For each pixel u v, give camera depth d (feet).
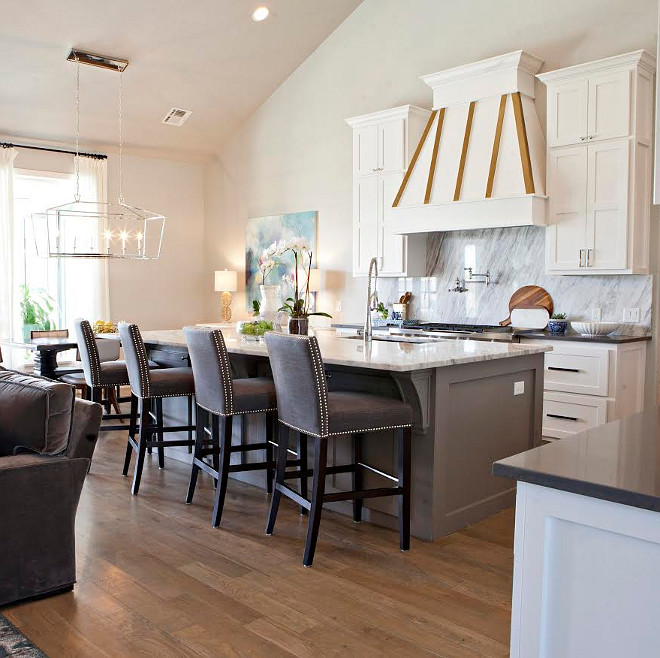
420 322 20.88
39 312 24.45
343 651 7.26
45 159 23.80
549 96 16.80
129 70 21.83
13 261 22.90
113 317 26.04
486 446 11.53
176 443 13.15
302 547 10.19
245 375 13.32
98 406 9.13
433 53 20.40
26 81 21.07
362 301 22.67
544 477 3.94
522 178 16.87
